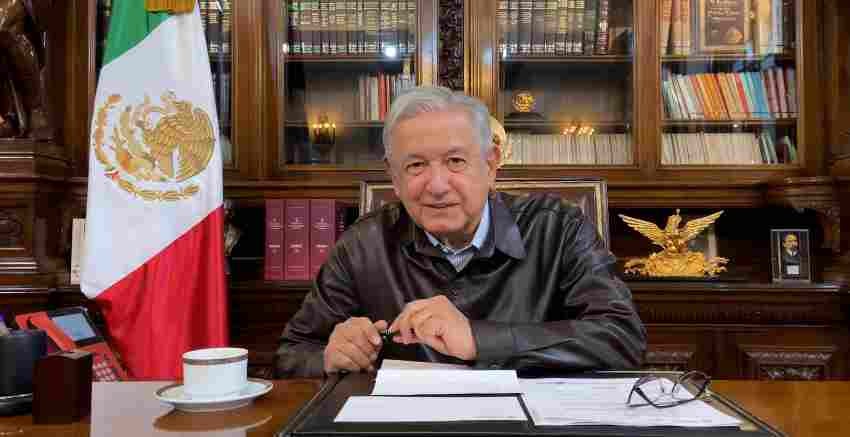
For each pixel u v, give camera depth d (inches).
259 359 87.7
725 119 97.5
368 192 68.7
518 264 48.8
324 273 51.5
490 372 34.4
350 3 100.3
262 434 25.7
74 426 27.0
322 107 100.7
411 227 49.9
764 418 29.1
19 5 82.1
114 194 80.7
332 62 100.7
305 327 49.8
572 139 98.9
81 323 53.6
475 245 47.8
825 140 95.2
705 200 92.9
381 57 100.1
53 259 88.2
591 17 99.8
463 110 42.2
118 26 84.0
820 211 86.3
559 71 99.8
